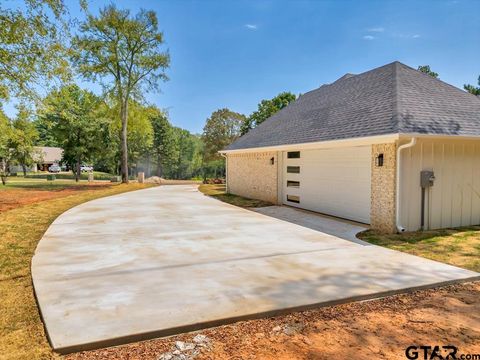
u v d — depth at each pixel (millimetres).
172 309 3492
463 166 8164
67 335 2939
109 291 4031
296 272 4758
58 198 14398
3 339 2963
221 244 6465
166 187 22047
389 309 3641
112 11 21656
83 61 21906
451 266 5055
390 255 5699
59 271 4812
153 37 23109
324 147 9773
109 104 24891
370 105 9281
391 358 2688
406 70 10375
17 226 8148
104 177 41656
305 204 11258
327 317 3436
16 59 11789
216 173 48188
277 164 12758
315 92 15688
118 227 8164
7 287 4281
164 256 5602
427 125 7438
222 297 3824
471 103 9242
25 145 20906
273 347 2852
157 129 52281
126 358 2693
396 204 7484
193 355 2732
